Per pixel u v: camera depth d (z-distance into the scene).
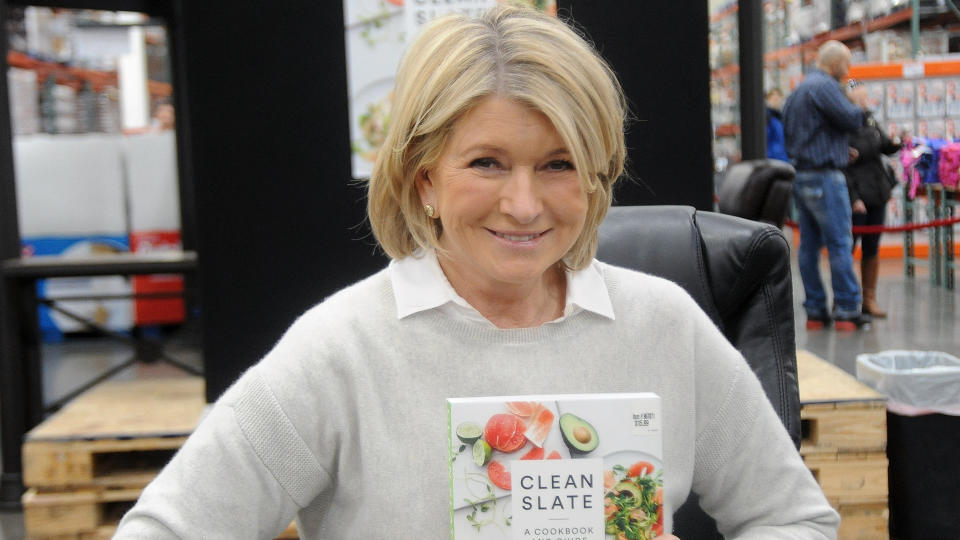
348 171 2.78
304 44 2.74
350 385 1.04
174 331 6.55
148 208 5.53
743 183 2.23
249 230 2.79
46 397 4.97
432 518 1.01
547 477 0.92
